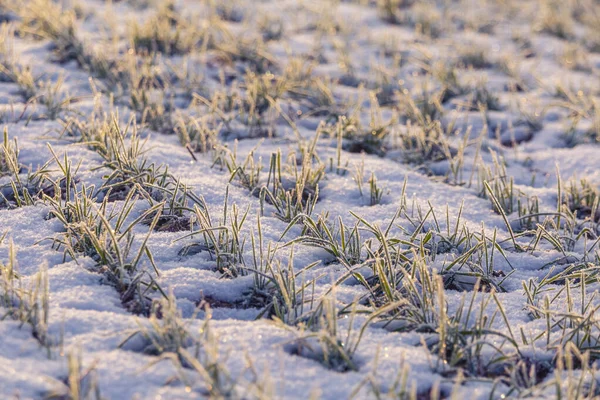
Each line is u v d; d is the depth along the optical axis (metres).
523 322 2.36
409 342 2.18
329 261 2.72
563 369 2.13
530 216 3.04
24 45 5.38
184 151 3.76
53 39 5.40
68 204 2.71
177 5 7.00
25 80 4.43
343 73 5.63
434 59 6.14
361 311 2.26
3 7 6.12
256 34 6.45
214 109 4.20
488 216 3.31
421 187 3.58
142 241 2.69
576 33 7.71
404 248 2.80
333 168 3.76
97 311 2.21
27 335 2.03
